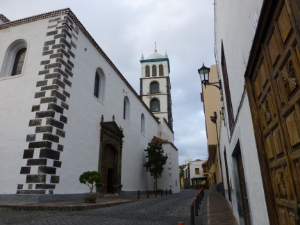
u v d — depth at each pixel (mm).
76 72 14266
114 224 6840
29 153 11000
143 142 26891
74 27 14719
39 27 14383
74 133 13219
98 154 15852
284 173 2293
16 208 8852
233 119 5414
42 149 10883
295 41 1756
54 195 10891
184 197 20203
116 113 19938
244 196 5730
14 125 11922
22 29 14820
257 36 2553
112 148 18562
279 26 2062
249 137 3590
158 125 35375
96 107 16422
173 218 8398
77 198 12586
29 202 10047
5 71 14133
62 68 12945
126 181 20672
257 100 3092
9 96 12828
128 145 22062
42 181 10391
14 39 14672
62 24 13820
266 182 2844
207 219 8273
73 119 13297
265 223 3029
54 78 12414
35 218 7211
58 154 11562
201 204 13719
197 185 61406
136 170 23500
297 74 1775
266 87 2629
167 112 42031
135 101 25578
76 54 14539
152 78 45188
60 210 8930
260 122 3047
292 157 2037
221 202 14227
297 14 1642
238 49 3754
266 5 2141
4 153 11438
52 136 11336
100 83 18344
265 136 2881
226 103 7191
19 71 14109
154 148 25297
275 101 2342
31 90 12539
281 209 2465
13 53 14727
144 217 8344
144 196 20266
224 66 7082
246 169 4070
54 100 11898
